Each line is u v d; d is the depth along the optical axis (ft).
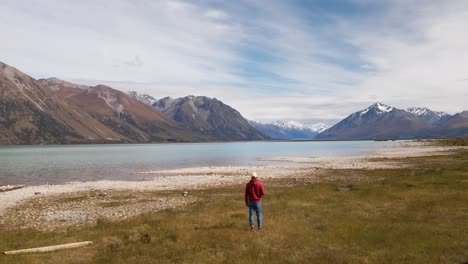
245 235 56.95
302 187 118.01
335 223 63.26
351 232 56.65
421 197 84.58
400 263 42.37
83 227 72.38
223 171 205.46
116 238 57.82
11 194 128.06
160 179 168.55
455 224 59.00
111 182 160.56
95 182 161.99
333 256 45.39
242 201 93.45
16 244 56.90
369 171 172.45
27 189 141.18
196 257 46.24
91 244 55.16
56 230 71.15
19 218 86.94
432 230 55.47
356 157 302.86
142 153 510.58
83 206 101.35
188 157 386.73
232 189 128.16
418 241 50.57
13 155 451.94
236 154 448.24
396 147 522.06
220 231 59.82
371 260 43.73
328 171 182.39
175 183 151.02
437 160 223.30
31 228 74.54
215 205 89.25
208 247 51.11
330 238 54.08
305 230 59.26
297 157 341.21
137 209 93.91
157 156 416.46
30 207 102.17
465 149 359.46
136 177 188.44
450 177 117.19
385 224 60.64
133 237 57.62
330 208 77.97
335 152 431.43
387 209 73.97
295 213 73.97
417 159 240.94
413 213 68.74
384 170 172.35
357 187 106.11
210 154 460.96
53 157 400.47
